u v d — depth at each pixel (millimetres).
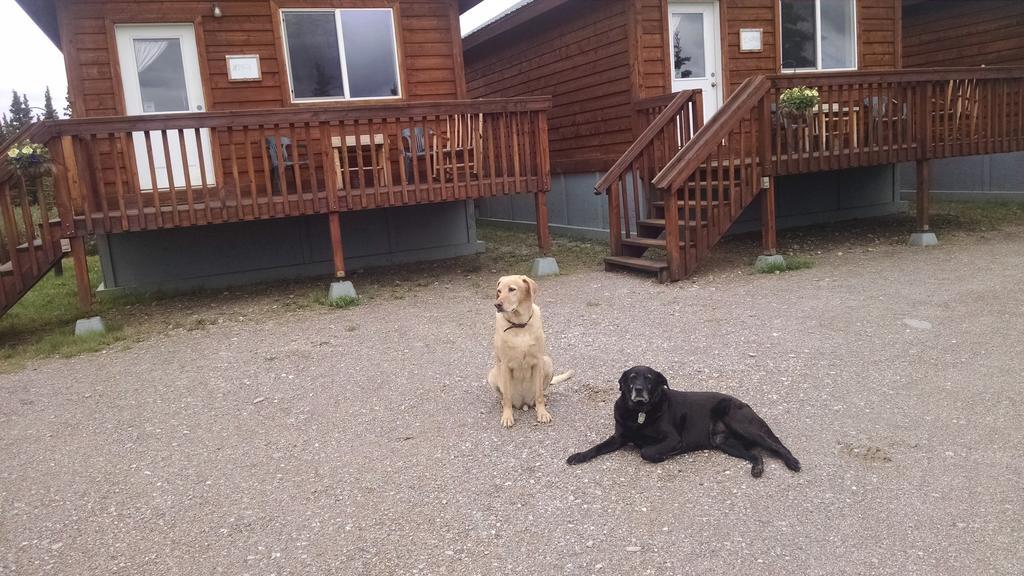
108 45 9172
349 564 3277
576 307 7641
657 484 3773
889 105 9359
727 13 11289
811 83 8828
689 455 4070
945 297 6887
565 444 4359
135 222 7820
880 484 3613
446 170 10398
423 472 4137
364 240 10781
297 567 3289
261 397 5586
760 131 8703
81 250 7730
